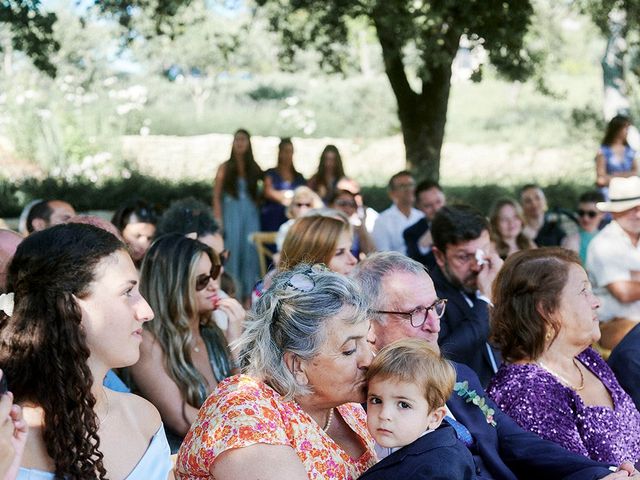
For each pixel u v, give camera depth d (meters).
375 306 3.27
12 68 15.84
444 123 11.47
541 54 11.62
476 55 9.89
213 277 4.00
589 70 27.44
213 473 2.45
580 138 16.45
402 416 2.64
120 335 2.32
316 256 4.44
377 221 8.57
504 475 3.18
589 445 3.48
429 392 2.66
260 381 2.62
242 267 9.62
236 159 9.70
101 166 14.65
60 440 2.21
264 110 22.73
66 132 15.19
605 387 3.69
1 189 13.85
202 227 5.18
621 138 10.42
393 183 8.52
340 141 20.55
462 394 3.29
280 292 2.63
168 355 3.83
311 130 19.69
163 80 22.84
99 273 2.29
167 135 20.94
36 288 2.23
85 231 2.31
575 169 16.31
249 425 2.45
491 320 3.73
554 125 20.70
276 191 9.88
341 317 2.58
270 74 24.17
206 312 4.08
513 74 9.84
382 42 10.21
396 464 2.61
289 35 11.34
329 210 5.05
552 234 8.09
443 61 9.02
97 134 15.39
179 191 14.72
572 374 3.60
